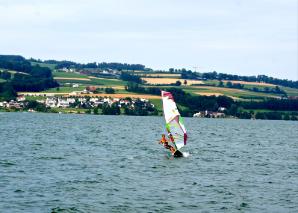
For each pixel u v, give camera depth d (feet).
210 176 255.09
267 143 513.04
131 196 199.82
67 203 185.78
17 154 327.26
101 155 336.08
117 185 221.66
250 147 449.48
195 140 513.45
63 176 241.35
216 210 181.16
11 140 440.86
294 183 239.30
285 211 181.88
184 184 229.25
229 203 192.13
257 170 283.18
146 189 214.69
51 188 210.59
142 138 527.40
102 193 203.82
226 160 328.08
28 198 191.42
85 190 208.74
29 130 605.31
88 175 246.47
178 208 182.91
